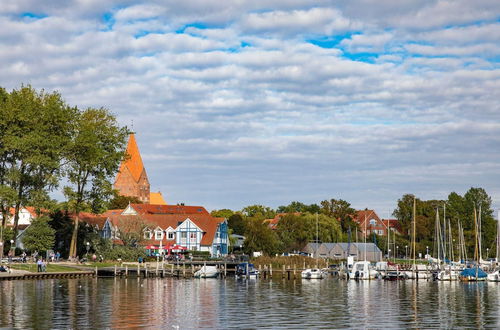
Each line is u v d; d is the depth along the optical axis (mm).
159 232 167750
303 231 184750
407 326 54125
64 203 114250
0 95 107938
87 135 114000
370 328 52781
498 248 134750
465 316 60844
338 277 130500
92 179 118812
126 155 124000
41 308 62500
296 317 58875
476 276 116188
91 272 111812
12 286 86125
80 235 132750
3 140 105250
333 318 58500
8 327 51062
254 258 150000
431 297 81250
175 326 51812
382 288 97750
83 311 60781
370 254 182500
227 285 100312
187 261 130875
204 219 170500
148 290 86000
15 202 104938
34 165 107188
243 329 51500
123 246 138500
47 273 101625
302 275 124562
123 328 51094
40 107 109875
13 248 113375
